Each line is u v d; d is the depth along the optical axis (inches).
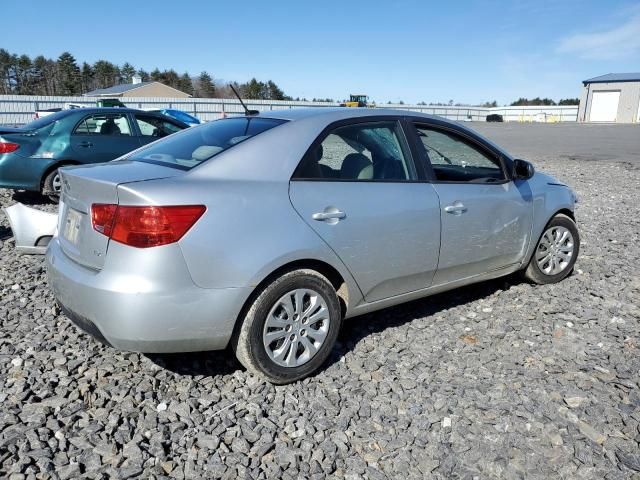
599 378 130.3
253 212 115.6
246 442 105.7
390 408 117.6
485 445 105.9
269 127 131.5
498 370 134.0
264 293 117.5
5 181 313.1
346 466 100.3
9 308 165.8
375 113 146.3
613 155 729.6
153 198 106.1
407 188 143.0
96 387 123.0
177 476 96.5
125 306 105.7
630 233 276.7
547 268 191.0
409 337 151.8
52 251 128.3
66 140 324.8
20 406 114.7
